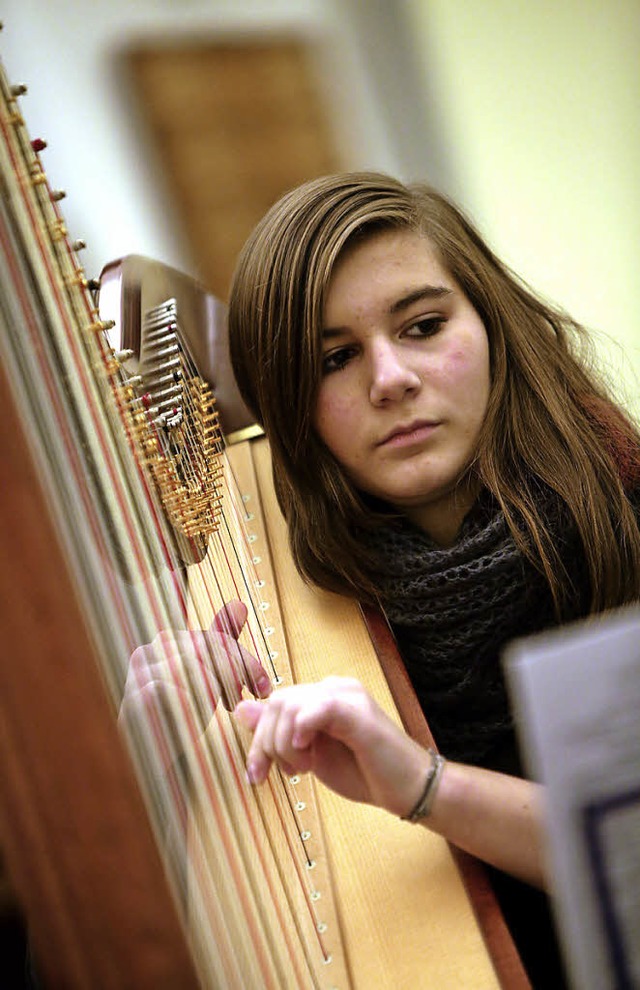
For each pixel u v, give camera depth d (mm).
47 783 826
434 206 2000
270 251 1903
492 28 5832
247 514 2295
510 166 6059
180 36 5621
